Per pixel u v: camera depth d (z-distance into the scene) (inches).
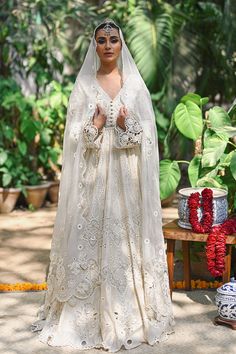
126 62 195.6
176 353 182.1
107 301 186.2
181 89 373.4
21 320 204.2
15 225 316.2
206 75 396.8
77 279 189.6
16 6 360.8
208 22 393.1
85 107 193.5
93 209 190.9
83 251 190.4
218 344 187.6
